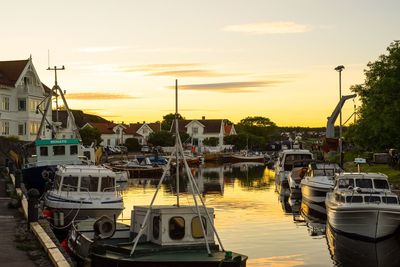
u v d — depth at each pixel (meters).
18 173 33.00
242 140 162.75
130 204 41.59
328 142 72.56
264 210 39.09
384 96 45.97
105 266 16.14
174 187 58.41
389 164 57.31
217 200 45.53
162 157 89.38
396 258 23.94
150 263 15.52
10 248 18.23
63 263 15.58
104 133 150.50
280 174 60.84
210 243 17.06
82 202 28.12
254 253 24.27
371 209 27.02
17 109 75.81
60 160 40.69
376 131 46.41
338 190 30.27
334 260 23.22
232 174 81.94
